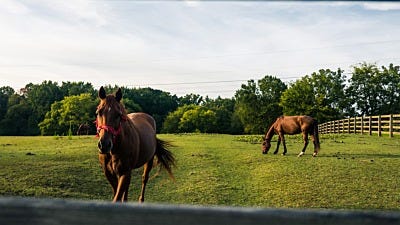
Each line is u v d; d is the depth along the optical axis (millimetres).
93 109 58844
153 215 906
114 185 5699
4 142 19109
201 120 72812
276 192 8062
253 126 63938
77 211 914
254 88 64812
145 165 6820
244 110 64500
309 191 8000
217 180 9344
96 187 8578
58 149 14430
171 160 7070
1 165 10070
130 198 8055
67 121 57344
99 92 5340
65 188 8266
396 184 8438
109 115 4980
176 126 75875
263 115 63375
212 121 72875
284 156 12766
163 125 77562
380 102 57844
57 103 61156
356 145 15961
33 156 12023
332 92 58000
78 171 9719
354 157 12047
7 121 68312
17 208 915
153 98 90312
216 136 25891
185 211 901
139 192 8500
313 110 55344
